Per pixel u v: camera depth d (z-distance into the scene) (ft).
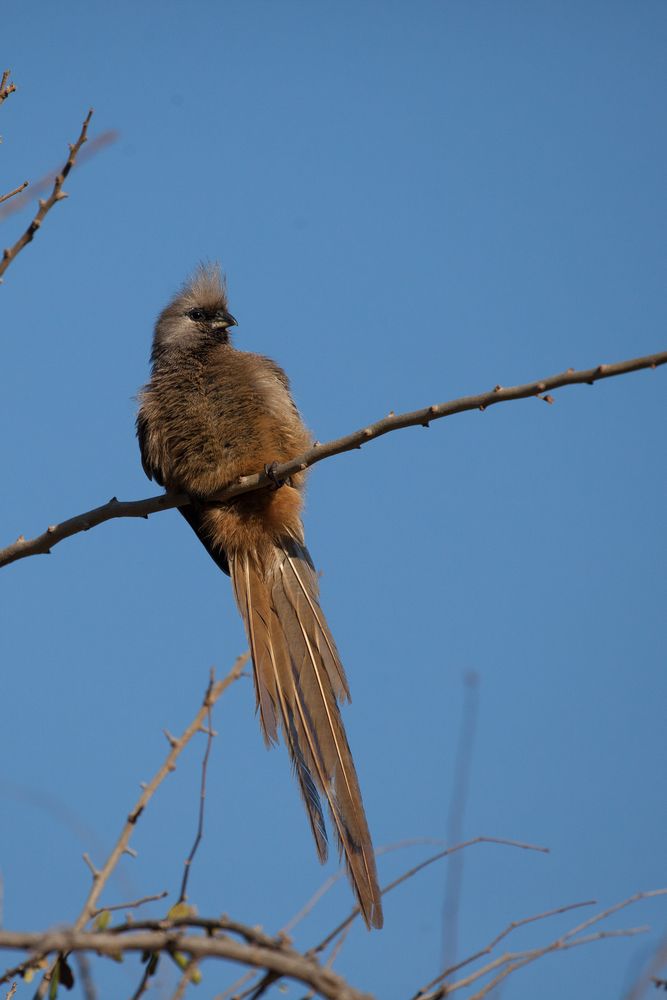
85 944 16.28
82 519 32.96
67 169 26.40
